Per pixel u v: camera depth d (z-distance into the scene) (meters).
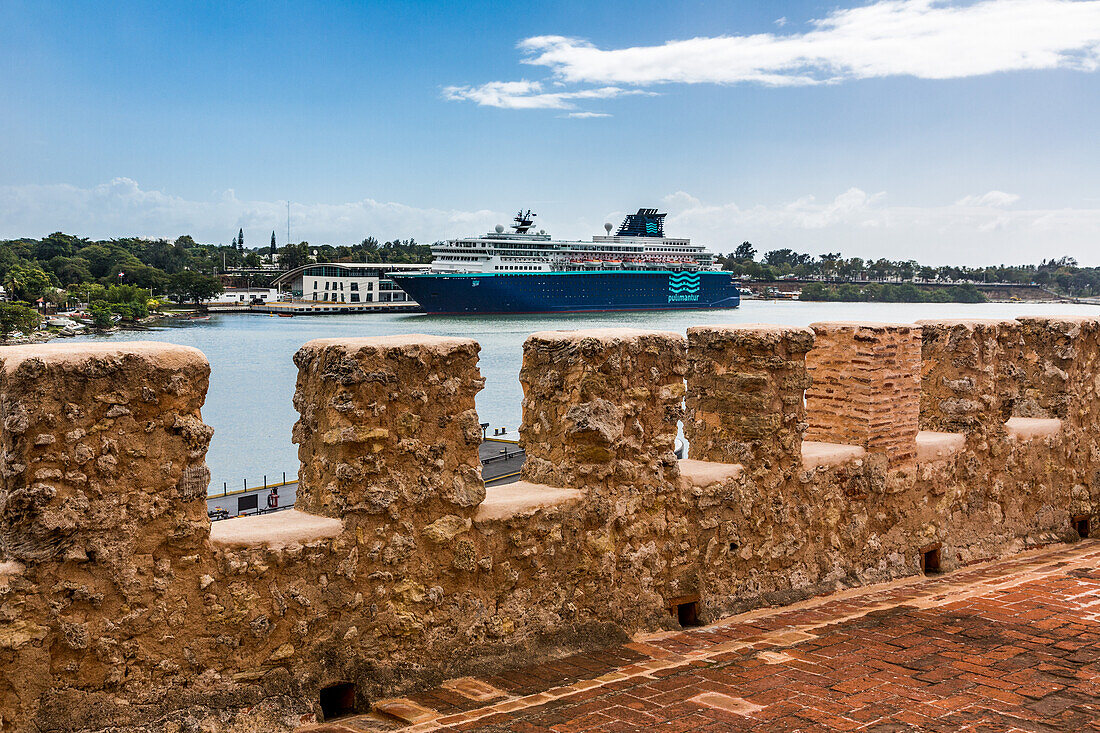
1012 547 11.23
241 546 5.59
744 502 8.45
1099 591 8.93
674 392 7.86
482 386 6.69
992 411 11.02
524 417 7.83
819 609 8.60
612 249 123.38
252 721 5.54
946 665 6.90
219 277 145.38
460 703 6.09
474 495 6.58
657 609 7.82
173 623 5.32
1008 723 5.82
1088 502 12.30
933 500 10.34
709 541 8.21
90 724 5.03
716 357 8.77
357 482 6.09
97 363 5.02
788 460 8.83
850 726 5.74
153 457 5.21
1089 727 5.79
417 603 6.36
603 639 7.37
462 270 111.31
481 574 6.70
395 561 6.23
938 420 10.91
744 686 6.43
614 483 7.48
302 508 6.34
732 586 8.41
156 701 5.26
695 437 8.91
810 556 9.04
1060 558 10.93
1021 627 7.83
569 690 6.36
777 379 8.67
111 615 5.11
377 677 6.16
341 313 102.88
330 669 5.97
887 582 9.68
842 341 9.68
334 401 6.09
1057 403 11.98
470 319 92.50
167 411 5.26
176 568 5.32
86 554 5.01
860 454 9.52
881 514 9.76
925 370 11.03
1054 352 11.98
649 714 5.89
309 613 5.87
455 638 6.55
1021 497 11.45
